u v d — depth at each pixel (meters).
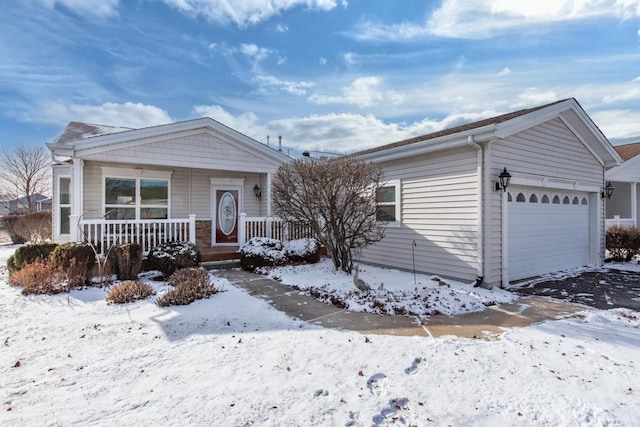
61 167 10.32
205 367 3.46
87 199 9.93
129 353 3.80
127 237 8.34
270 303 5.84
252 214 12.60
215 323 4.78
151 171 10.84
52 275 6.71
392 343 4.06
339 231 8.13
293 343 4.07
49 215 15.73
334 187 7.80
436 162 8.09
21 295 6.27
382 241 9.63
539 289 7.07
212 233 11.91
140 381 3.20
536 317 5.16
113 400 2.88
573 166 9.31
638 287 7.26
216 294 6.27
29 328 4.61
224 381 3.18
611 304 5.91
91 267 7.36
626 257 10.69
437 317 5.14
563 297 6.42
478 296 6.20
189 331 4.48
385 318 5.07
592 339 4.20
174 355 3.75
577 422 2.56
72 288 6.66
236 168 11.03
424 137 9.96
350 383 3.13
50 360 3.65
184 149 10.14
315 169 7.73
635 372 3.31
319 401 2.85
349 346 3.97
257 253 8.86
